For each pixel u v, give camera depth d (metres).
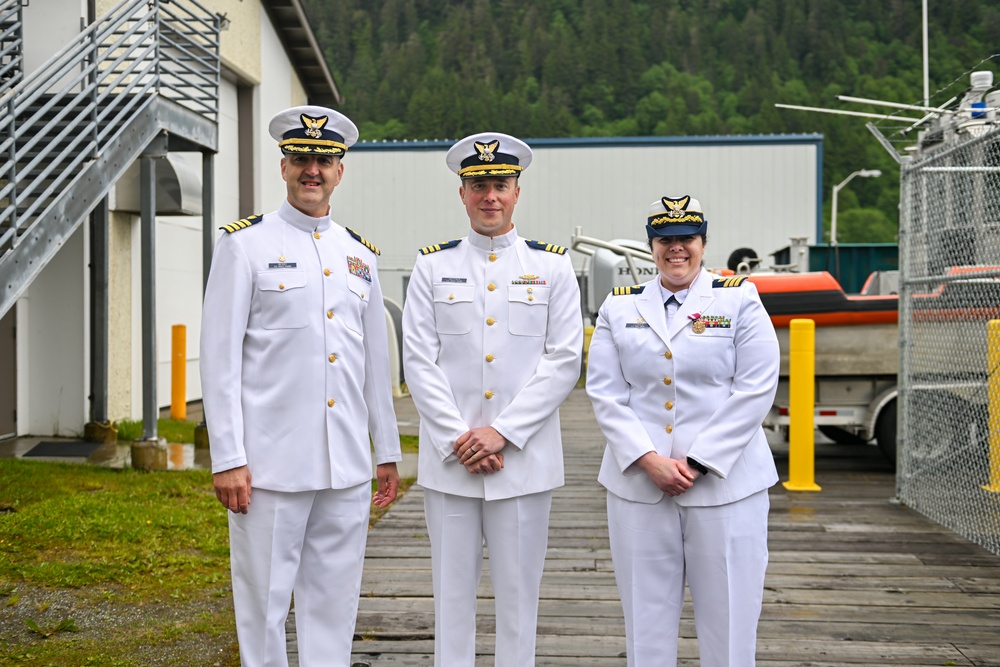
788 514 5.75
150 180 6.89
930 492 5.92
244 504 2.67
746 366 2.78
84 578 4.28
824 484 6.75
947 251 5.72
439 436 2.91
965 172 5.61
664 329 2.82
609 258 10.85
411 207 19.83
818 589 4.26
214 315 2.72
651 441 2.79
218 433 2.66
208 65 7.70
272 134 2.88
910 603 4.06
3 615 3.87
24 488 5.86
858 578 4.42
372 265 3.04
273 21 13.10
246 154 12.50
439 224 19.78
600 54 69.50
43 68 5.60
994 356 5.83
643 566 2.77
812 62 68.62
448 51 75.31
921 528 5.39
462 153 3.05
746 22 72.12
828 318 6.94
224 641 3.60
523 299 2.99
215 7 11.02
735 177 19.92
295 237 2.84
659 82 68.69
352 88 66.94
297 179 2.84
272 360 2.75
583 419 10.73
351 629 2.88
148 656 3.45
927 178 5.82
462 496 2.93
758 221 19.92
